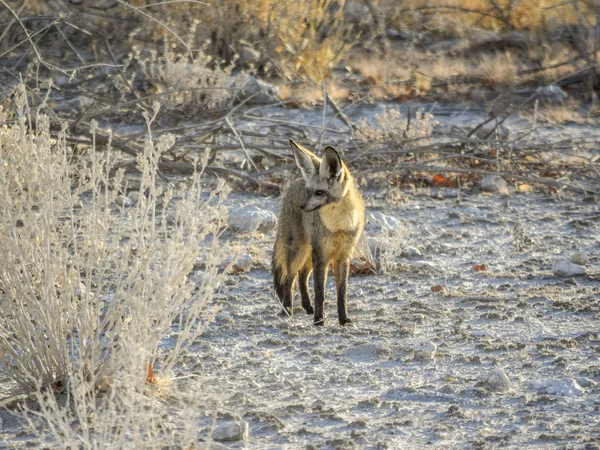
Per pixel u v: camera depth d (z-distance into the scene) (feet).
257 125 89.25
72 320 32.94
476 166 82.38
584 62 120.37
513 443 30.09
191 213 34.45
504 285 52.06
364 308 48.88
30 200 33.17
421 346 40.24
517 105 106.11
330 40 114.52
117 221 58.85
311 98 105.09
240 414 32.55
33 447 29.14
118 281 33.06
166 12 104.37
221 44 110.11
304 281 49.75
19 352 35.12
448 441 30.32
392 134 84.07
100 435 27.37
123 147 71.00
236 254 35.58
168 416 31.89
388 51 124.06
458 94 111.55
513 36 131.75
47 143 34.04
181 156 75.92
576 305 47.78
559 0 134.72
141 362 30.17
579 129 100.63
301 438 30.60
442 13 141.28
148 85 96.84
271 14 109.60
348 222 45.88
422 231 65.67
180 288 33.88
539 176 81.41
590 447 29.32
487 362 39.29
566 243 62.80
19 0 103.81
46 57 102.47
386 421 32.24
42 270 33.50
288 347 41.37
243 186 74.79
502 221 68.23
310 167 45.80
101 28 105.09
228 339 42.91
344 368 38.70
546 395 34.94
